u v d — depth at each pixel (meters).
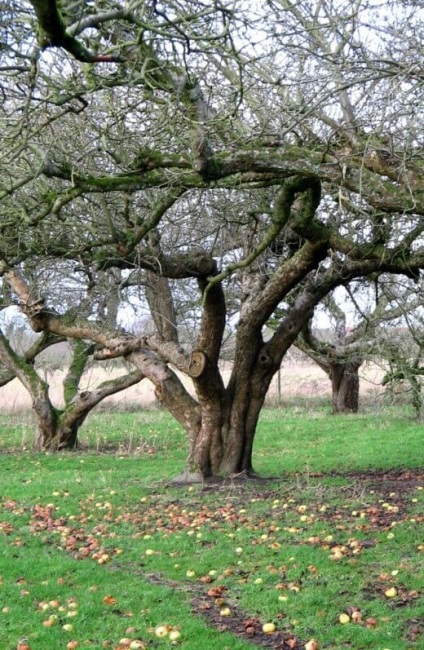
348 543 8.76
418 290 12.60
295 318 13.42
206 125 8.23
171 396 13.89
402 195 7.63
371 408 28.72
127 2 6.21
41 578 7.78
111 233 9.76
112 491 12.59
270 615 6.68
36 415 19.62
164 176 8.23
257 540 9.03
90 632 6.32
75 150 9.90
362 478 13.80
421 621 6.35
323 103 8.90
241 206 12.24
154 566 8.24
